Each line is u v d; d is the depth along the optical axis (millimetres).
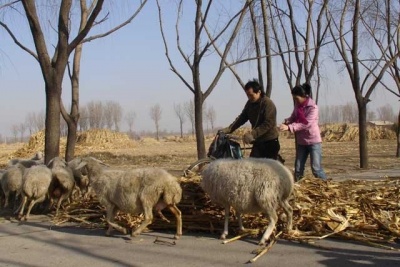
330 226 7398
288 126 9312
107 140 46594
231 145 8984
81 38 11383
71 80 13961
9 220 9141
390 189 8578
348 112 111438
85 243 7324
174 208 7473
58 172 9234
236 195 6926
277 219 7340
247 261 6227
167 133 151875
